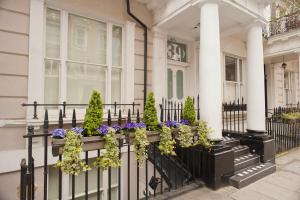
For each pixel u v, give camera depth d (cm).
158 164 503
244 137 604
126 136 315
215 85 451
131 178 525
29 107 400
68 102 468
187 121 429
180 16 545
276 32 908
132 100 561
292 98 1280
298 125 807
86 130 283
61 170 263
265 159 554
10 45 387
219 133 452
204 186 428
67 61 464
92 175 481
